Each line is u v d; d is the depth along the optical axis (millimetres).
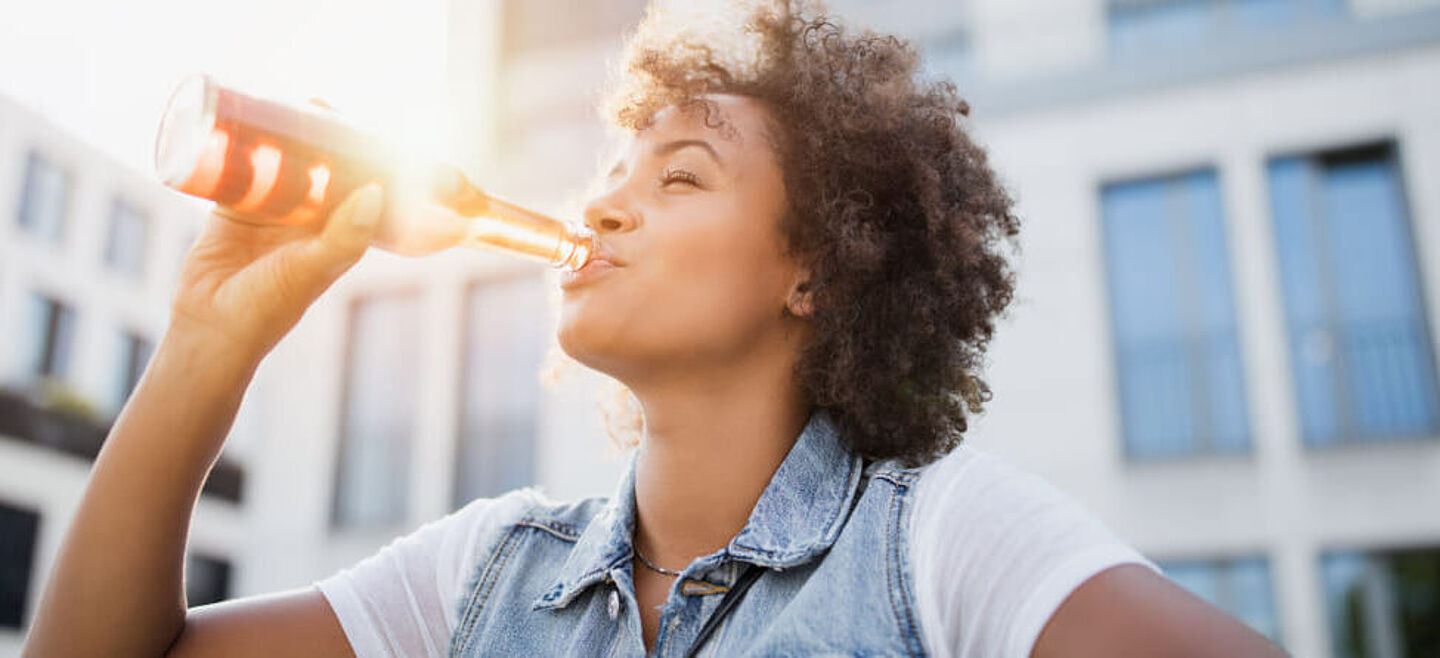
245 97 805
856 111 1086
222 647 929
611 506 1005
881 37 1246
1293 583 5789
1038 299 6348
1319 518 5840
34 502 7266
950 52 7125
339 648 958
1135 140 6516
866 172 1074
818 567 839
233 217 906
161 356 888
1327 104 6266
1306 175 6316
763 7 1243
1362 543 5781
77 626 852
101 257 8000
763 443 966
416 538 1060
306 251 839
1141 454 6230
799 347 1009
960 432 1070
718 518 946
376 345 7672
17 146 7395
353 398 7633
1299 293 6219
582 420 6844
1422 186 5992
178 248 8547
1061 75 6746
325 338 7707
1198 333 6293
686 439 958
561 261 944
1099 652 669
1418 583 5680
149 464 872
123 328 8133
